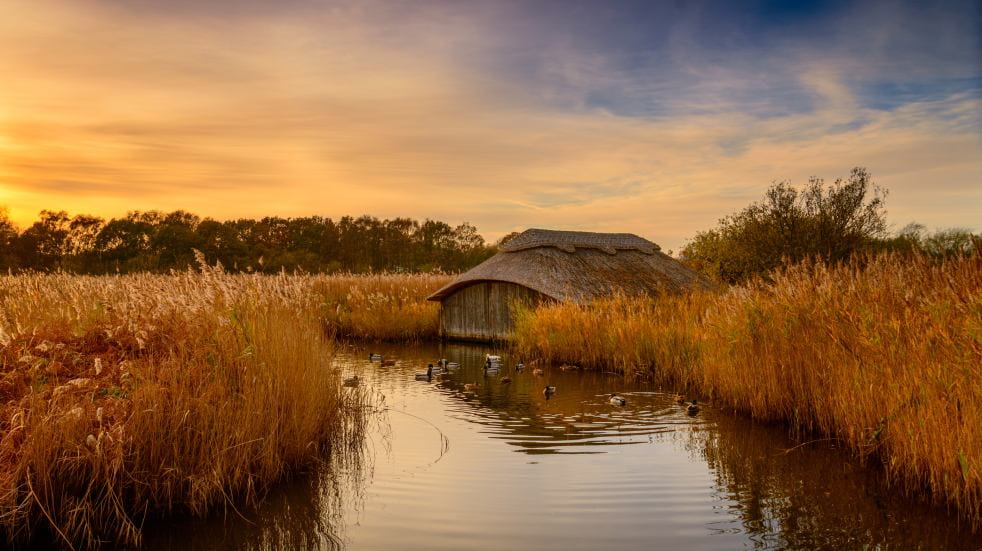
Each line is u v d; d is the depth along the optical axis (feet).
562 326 63.21
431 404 43.55
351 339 88.28
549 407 42.24
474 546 21.75
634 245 97.09
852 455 30.68
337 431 35.27
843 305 35.24
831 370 33.27
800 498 25.64
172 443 25.27
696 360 49.01
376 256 279.28
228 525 23.77
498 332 83.30
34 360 27.32
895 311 33.58
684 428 36.32
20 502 22.24
